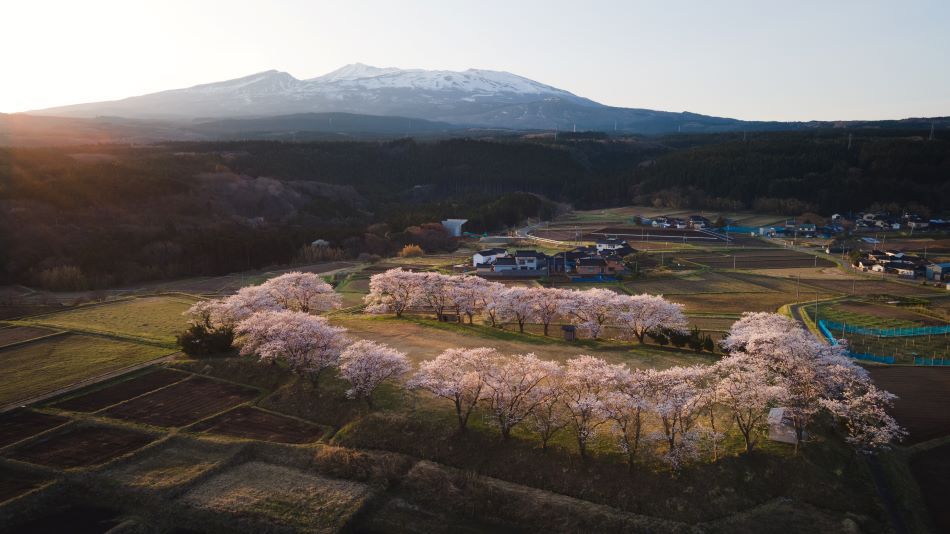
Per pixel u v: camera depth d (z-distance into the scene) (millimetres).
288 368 56594
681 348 65562
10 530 34875
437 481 40156
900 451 43531
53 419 47031
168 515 36594
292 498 38250
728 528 35125
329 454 42500
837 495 37531
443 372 46812
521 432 44500
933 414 49344
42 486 38156
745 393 40188
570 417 44812
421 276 82750
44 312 81875
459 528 36688
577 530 35812
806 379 43562
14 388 52875
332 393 51125
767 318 66250
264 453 43188
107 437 44594
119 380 55312
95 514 36781
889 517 36031
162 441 43969
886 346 68375
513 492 38969
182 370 57719
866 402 43562
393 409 48219
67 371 57219
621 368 46688
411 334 69125
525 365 48062
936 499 38094
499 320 79688
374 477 40562
